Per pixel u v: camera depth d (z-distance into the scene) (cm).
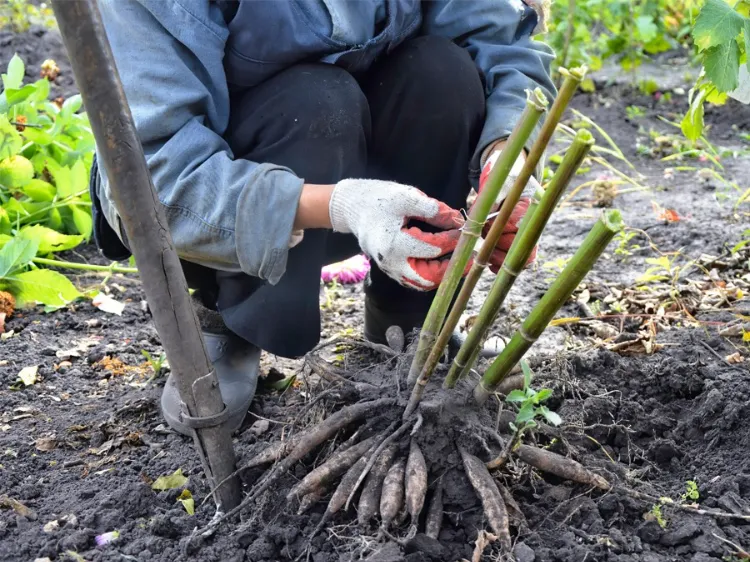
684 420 185
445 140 182
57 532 159
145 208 135
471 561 145
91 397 210
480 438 152
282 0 164
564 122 437
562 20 468
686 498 163
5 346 232
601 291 256
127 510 164
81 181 283
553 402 188
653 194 348
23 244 248
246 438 186
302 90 167
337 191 147
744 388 186
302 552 151
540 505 160
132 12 153
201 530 156
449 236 146
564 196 349
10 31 443
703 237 293
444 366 165
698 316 232
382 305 206
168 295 142
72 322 247
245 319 179
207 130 158
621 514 157
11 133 267
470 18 187
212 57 159
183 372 149
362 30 172
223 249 153
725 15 167
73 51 123
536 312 139
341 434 164
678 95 469
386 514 144
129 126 130
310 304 179
